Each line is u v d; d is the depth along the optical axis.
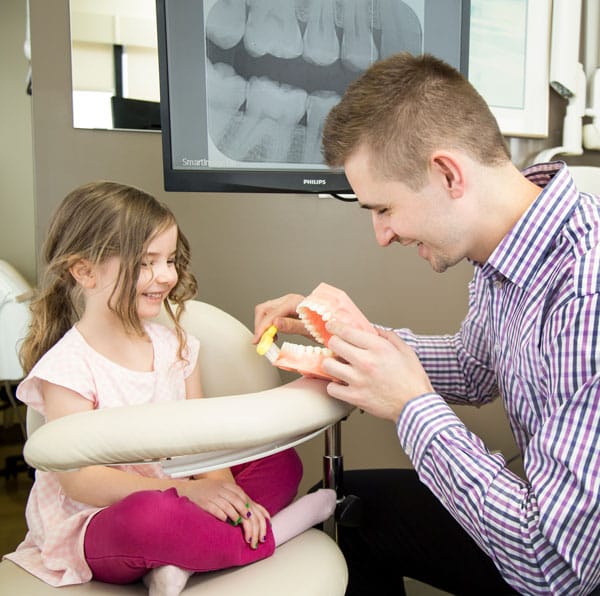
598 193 1.22
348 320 0.76
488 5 1.55
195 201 1.42
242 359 1.06
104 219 0.94
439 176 0.75
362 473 1.18
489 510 0.68
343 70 1.09
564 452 0.64
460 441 0.71
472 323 1.04
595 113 1.64
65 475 0.86
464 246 0.81
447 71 0.77
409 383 0.73
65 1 1.27
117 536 0.72
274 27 1.05
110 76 1.31
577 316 0.67
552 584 0.66
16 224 2.68
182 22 1.01
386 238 0.84
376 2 1.09
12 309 1.72
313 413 0.67
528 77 1.61
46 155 1.29
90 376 0.96
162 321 1.11
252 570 0.77
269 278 1.51
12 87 2.61
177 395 1.05
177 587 0.71
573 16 1.59
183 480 0.90
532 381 0.78
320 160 1.10
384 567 1.08
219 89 1.04
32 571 0.78
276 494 0.97
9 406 2.41
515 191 0.79
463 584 1.02
